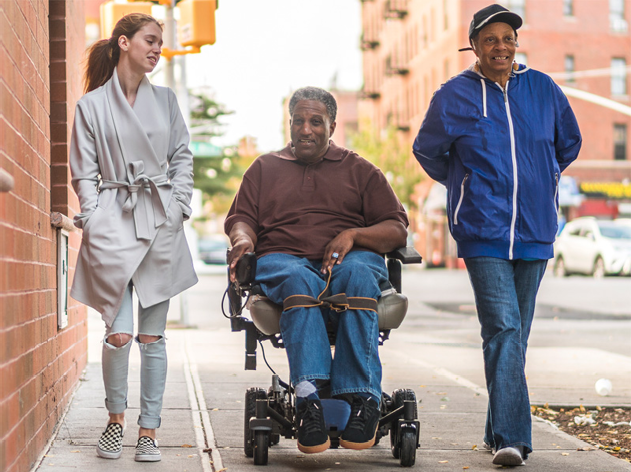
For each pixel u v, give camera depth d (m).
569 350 9.63
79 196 4.20
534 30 42.50
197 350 8.94
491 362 4.45
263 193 4.66
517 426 4.35
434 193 43.75
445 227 43.44
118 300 4.12
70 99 5.98
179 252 4.32
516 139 4.46
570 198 42.25
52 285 4.86
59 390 5.11
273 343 4.34
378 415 4.02
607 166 42.84
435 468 4.23
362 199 4.64
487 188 4.45
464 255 4.55
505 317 4.43
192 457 4.32
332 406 4.11
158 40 4.31
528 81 4.56
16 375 3.59
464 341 10.48
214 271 37.31
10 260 3.47
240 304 4.30
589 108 42.94
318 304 4.05
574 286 22.12
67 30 5.84
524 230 4.45
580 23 42.97
